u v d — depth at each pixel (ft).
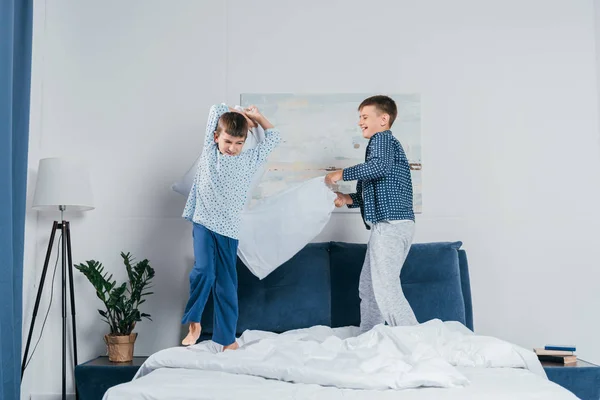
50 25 13.41
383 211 10.92
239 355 8.70
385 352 8.60
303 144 13.25
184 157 13.34
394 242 10.85
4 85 10.14
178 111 13.38
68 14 13.44
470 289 12.73
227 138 9.94
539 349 11.72
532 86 13.38
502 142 13.29
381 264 10.78
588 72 13.38
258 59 13.42
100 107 13.38
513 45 13.42
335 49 13.44
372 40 13.46
